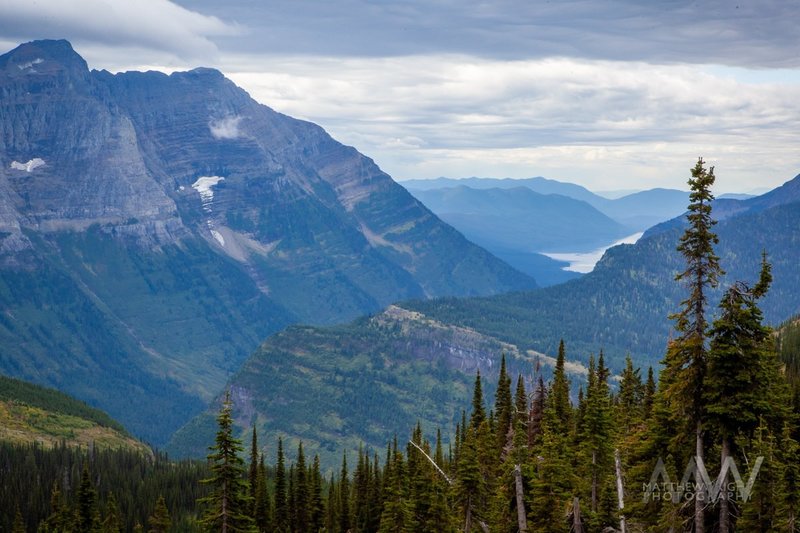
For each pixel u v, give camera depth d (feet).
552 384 310.86
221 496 224.33
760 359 144.15
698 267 145.18
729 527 151.74
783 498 153.79
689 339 146.82
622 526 202.08
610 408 291.17
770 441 154.40
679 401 150.00
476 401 354.74
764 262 144.66
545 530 204.23
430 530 251.60
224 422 225.97
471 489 254.27
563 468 209.46
